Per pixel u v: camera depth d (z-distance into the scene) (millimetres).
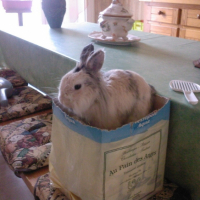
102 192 630
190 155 735
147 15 3000
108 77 760
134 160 667
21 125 1225
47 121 1279
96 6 3357
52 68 1318
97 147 590
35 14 2820
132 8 3705
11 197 1318
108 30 1427
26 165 954
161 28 2861
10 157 1018
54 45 1396
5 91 1446
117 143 603
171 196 778
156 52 1309
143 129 653
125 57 1198
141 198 749
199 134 685
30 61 1552
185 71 1007
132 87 755
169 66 1070
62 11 1946
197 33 2512
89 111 738
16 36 1641
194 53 1299
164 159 777
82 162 647
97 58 708
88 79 710
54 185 804
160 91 800
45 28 1977
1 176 1457
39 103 1448
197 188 750
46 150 1024
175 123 746
